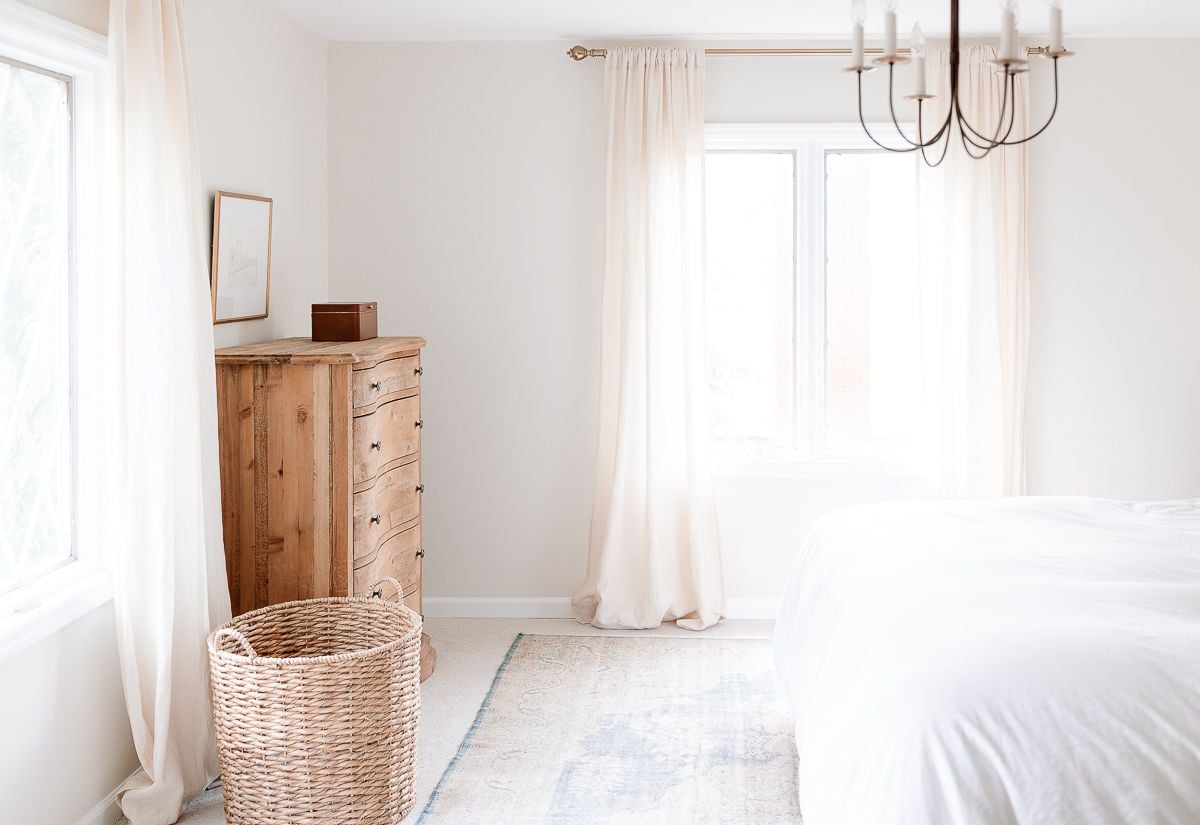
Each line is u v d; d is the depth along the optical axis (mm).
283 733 2748
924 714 2010
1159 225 4707
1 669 2480
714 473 4781
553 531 4859
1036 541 2953
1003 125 4570
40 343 2752
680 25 4418
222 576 3182
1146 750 1940
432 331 4820
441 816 2953
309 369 3379
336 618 3359
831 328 4836
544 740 3463
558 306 4785
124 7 2740
